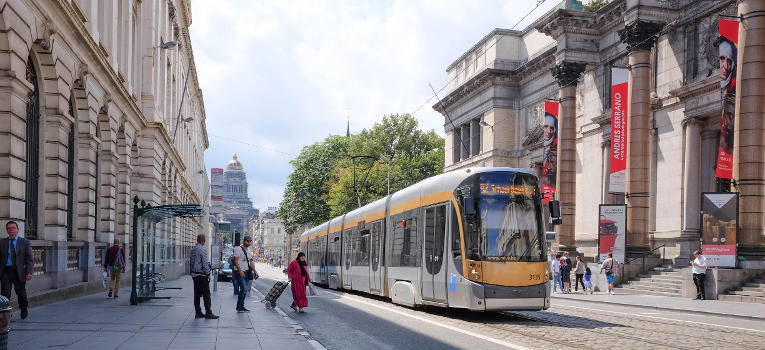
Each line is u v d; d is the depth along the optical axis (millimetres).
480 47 53812
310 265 37500
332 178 73500
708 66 29188
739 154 24312
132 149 32750
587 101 39000
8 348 9469
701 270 23016
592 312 17656
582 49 37688
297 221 78250
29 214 17219
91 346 9758
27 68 16891
